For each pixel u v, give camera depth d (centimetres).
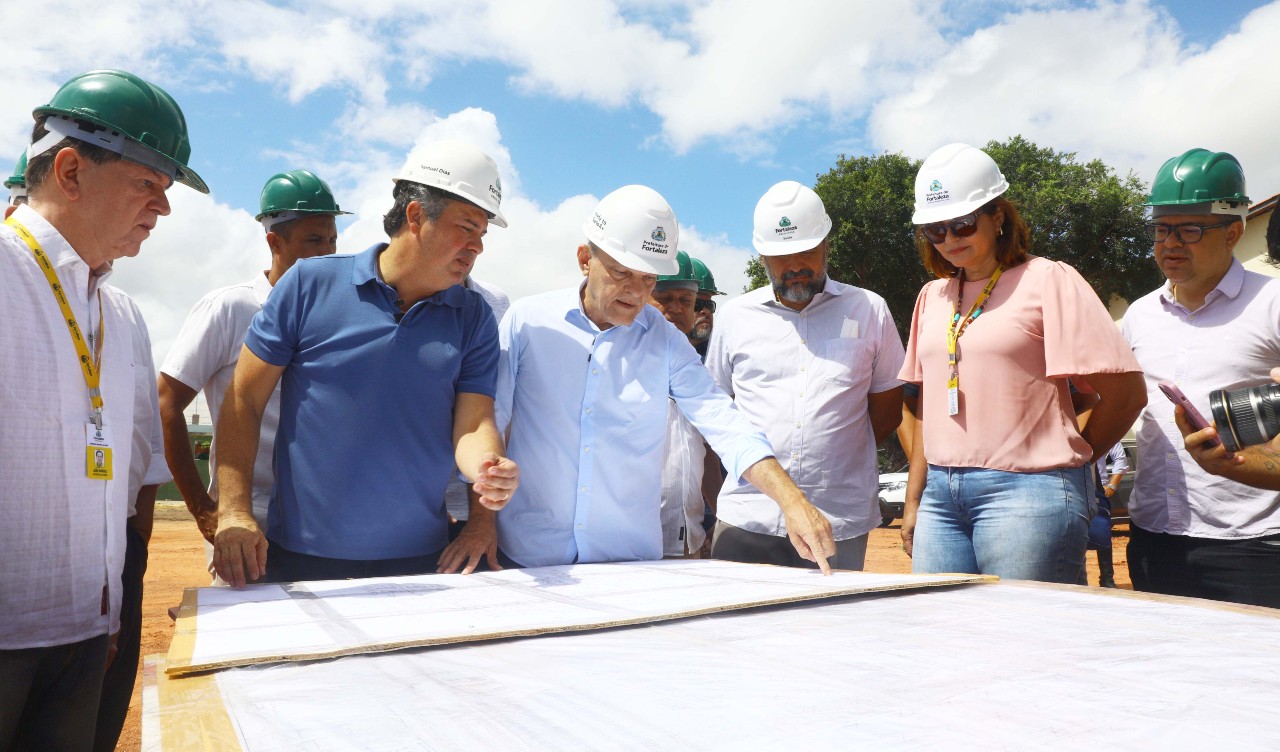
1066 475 236
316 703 87
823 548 188
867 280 2080
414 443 218
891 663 101
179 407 271
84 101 167
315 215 317
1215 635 117
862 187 2053
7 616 161
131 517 232
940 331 262
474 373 227
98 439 177
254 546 188
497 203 213
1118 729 75
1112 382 234
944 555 258
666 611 134
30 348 163
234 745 74
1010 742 72
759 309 334
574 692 90
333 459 212
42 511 165
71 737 177
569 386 235
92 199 170
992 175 252
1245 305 263
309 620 131
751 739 74
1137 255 2048
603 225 225
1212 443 201
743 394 333
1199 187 260
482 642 118
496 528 241
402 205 210
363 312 214
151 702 88
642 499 239
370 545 216
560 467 235
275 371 213
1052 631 120
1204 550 265
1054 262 244
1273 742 71
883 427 333
